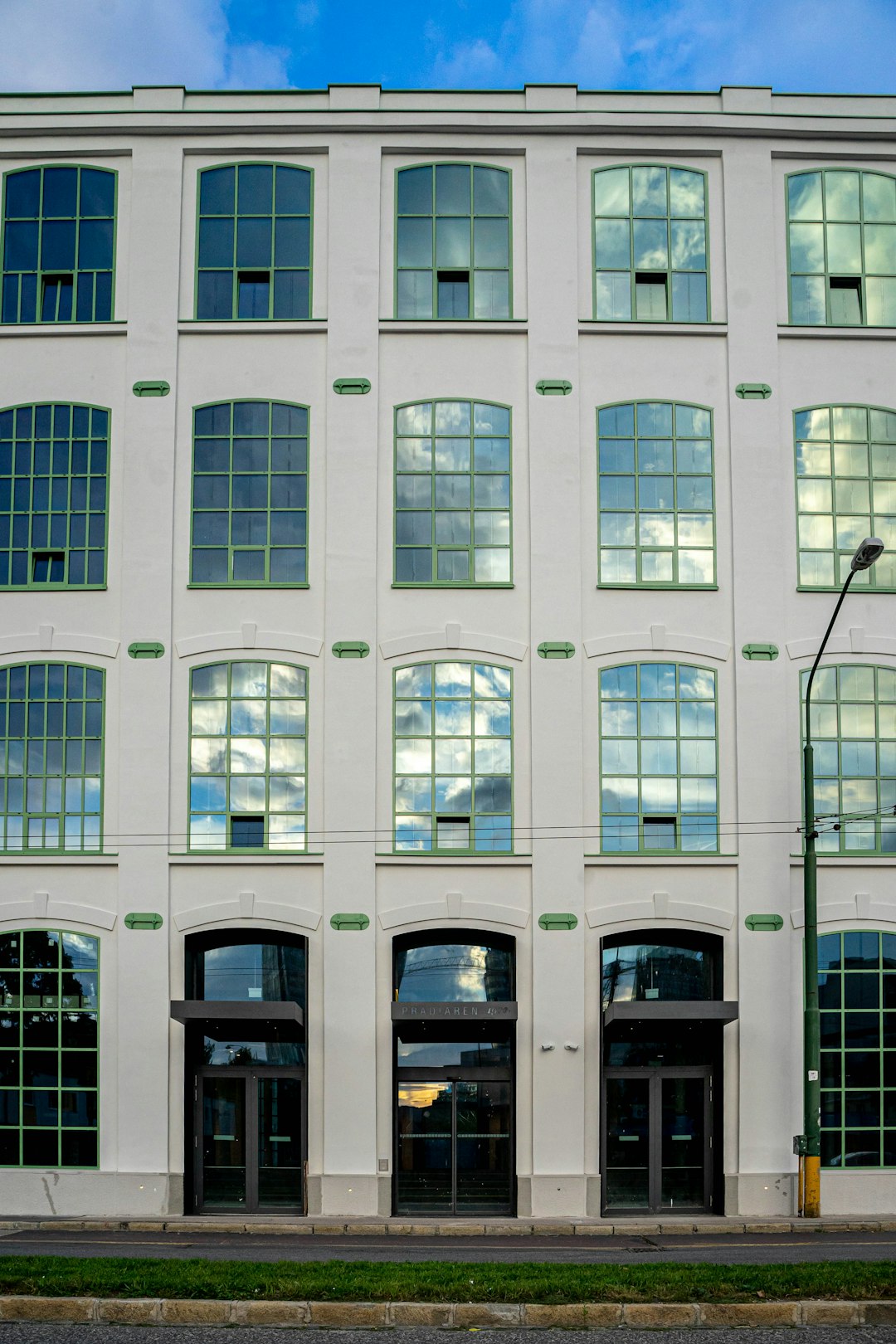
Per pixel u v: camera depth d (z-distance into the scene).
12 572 25.33
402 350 25.59
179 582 25.03
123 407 25.53
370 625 24.67
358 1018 23.73
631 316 25.78
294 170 26.09
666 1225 22.02
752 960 24.05
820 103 26.06
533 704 24.50
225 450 25.38
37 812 24.64
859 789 24.80
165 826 24.30
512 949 24.27
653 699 24.75
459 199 26.05
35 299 26.00
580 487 25.20
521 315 25.70
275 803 24.45
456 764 24.50
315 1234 21.47
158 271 25.75
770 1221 22.38
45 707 24.89
